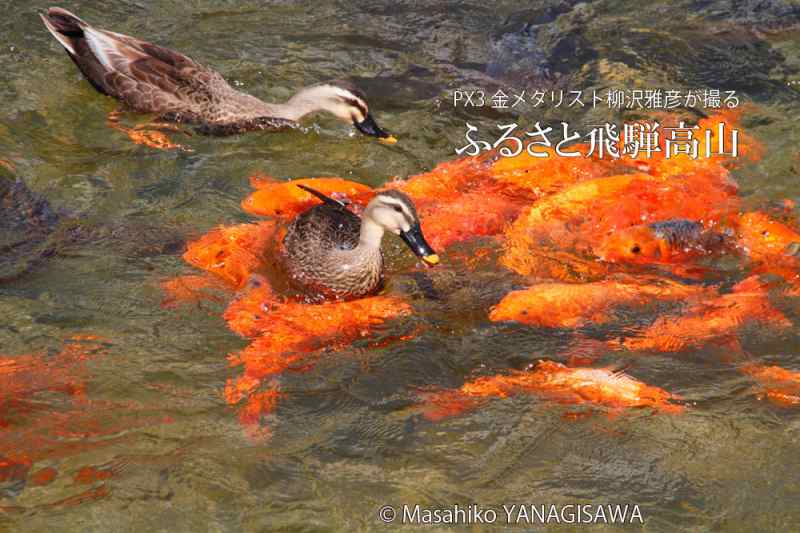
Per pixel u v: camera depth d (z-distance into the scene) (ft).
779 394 48.24
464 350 50.83
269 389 47.80
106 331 50.96
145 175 64.39
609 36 82.84
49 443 44.11
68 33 71.51
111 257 56.54
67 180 63.05
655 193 61.62
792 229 60.23
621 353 50.72
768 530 41.34
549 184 64.13
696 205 60.90
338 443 45.14
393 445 45.19
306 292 55.01
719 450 45.19
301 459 44.21
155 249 57.47
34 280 54.34
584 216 60.44
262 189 61.72
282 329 51.52
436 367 49.70
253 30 81.97
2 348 49.42
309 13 84.79
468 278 56.39
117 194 62.28
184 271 55.67
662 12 86.53
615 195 61.16
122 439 44.60
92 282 54.44
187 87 69.72
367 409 47.03
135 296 53.52
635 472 44.06
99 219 59.82
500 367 49.83
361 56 79.41
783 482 43.55
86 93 71.92
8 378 47.50
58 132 67.77
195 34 80.84
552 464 44.42
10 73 73.51
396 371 49.34
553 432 46.03
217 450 44.34
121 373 48.24
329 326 52.01
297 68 77.56
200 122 69.15
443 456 44.68
